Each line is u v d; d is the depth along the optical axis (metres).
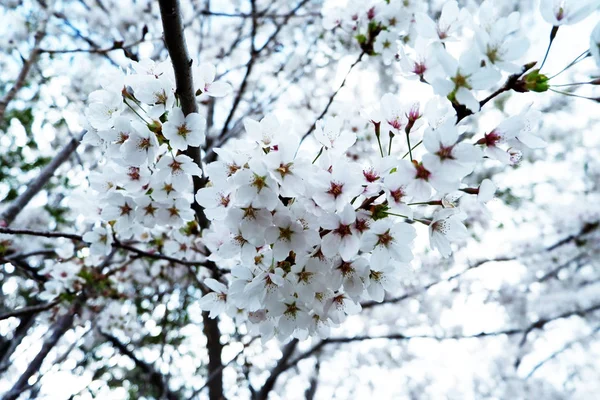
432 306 5.98
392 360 6.45
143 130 1.76
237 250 1.76
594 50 1.35
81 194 2.60
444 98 1.55
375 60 5.57
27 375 4.11
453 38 1.68
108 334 5.70
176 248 3.07
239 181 1.52
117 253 4.82
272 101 5.70
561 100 6.10
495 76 1.35
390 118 1.75
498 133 1.59
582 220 5.87
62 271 3.66
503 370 6.49
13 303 6.73
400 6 2.90
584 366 6.73
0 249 3.72
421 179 1.48
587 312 5.96
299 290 1.65
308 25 6.19
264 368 6.07
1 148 6.67
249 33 6.25
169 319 5.48
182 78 1.82
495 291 6.14
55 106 5.45
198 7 5.92
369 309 6.05
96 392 5.78
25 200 3.96
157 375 6.29
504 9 5.30
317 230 1.59
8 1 5.27
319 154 1.72
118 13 5.65
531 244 5.91
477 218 5.40
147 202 2.15
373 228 1.56
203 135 1.78
